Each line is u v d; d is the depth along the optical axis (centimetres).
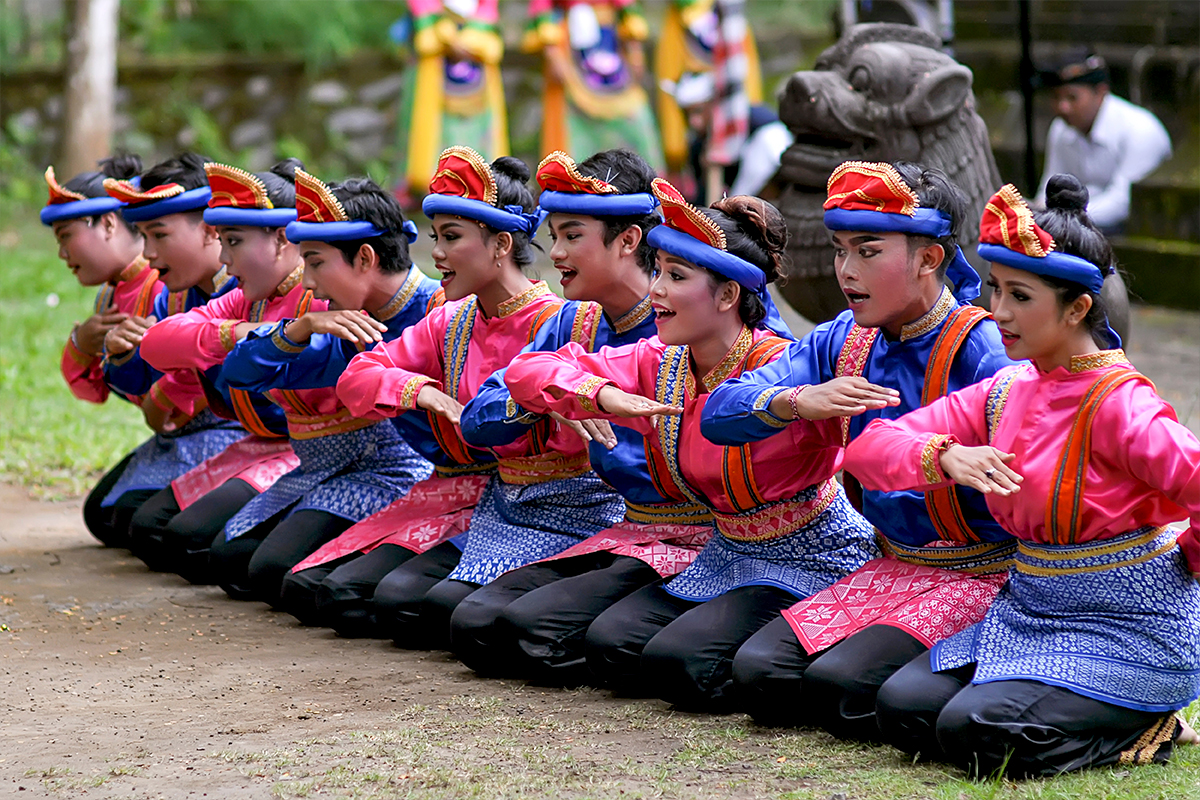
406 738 948
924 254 922
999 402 879
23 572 1448
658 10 4425
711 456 1002
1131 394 831
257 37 4572
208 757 919
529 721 983
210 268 1405
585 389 1004
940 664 883
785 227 1005
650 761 895
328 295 1218
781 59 4369
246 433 1505
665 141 3597
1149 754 870
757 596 1003
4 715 1017
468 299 1187
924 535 952
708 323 988
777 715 959
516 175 1157
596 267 1080
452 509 1238
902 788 830
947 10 2177
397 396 1139
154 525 1434
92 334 1459
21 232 3675
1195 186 2592
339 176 4381
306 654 1176
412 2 3344
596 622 1042
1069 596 857
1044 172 2691
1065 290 836
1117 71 2822
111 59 3997
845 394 886
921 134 1506
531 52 3534
